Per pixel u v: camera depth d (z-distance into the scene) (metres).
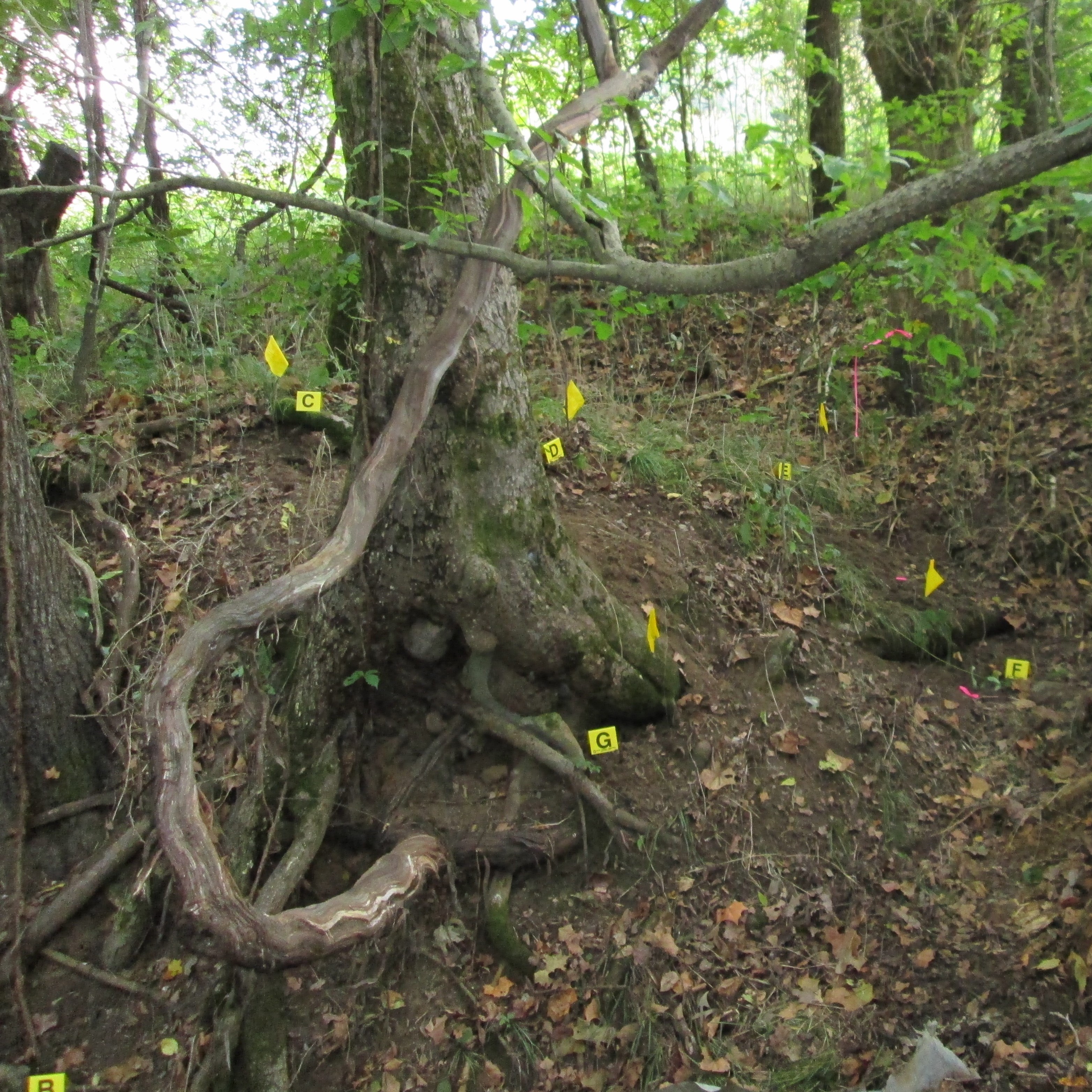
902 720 3.97
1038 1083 2.65
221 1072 3.00
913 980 3.08
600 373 6.07
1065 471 4.85
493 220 3.07
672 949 3.26
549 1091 3.02
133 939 3.26
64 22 4.70
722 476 4.93
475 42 3.12
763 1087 2.90
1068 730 3.82
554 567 3.66
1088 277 5.71
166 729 2.42
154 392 5.04
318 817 3.42
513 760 3.69
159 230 4.68
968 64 5.94
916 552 4.93
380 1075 3.07
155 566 4.14
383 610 3.50
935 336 3.98
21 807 3.46
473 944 3.36
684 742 3.80
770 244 6.67
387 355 3.41
